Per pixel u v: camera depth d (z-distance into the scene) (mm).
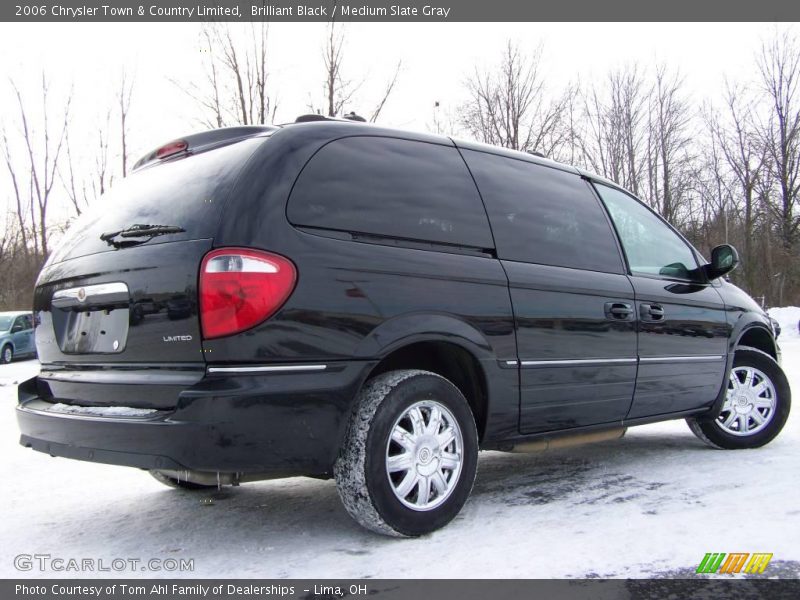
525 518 3240
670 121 30078
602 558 2682
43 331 3336
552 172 4020
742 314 4855
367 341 2781
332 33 13070
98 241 3094
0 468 4746
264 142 2865
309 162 2889
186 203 2818
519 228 3598
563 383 3562
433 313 3008
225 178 2766
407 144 3318
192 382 2529
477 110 21312
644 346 4027
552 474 4242
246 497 3895
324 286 2709
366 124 3229
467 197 3422
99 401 2879
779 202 35094
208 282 2553
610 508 3400
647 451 4918
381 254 2928
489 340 3213
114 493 4039
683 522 3123
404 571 2586
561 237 3818
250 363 2541
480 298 3205
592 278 3807
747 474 4027
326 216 2846
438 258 3123
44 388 3256
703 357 4449
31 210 33594
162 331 2662
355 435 2781
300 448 2629
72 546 3055
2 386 11977
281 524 3303
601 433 3881
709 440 4816
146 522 3404
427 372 3037
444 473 3072
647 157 29953
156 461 2518
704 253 36562
